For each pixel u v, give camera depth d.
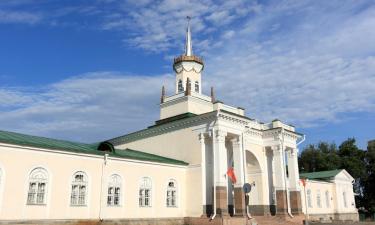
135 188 26.78
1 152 19.98
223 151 29.08
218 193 27.95
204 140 30.44
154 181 28.25
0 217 19.33
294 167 37.47
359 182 67.50
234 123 30.75
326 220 44.91
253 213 35.41
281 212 34.41
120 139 37.66
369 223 39.03
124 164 26.42
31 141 22.47
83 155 23.92
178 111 36.69
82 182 23.64
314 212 45.06
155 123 37.75
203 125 30.47
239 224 27.75
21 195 20.38
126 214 25.77
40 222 20.95
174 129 32.88
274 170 35.91
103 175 24.83
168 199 29.19
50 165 22.06
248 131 35.22
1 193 19.58
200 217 28.62
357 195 67.19
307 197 44.44
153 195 27.91
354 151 69.06
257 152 36.00
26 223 20.31
